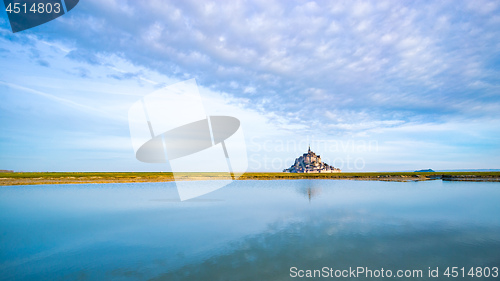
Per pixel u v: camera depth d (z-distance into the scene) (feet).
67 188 156.97
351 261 35.81
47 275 32.24
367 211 73.97
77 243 45.32
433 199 102.01
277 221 61.00
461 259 36.63
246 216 67.05
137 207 82.53
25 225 58.65
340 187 170.30
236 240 46.06
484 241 45.03
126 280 30.55
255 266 34.14
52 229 54.80
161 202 94.07
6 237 49.21
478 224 57.82
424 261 35.86
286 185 192.03
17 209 79.97
